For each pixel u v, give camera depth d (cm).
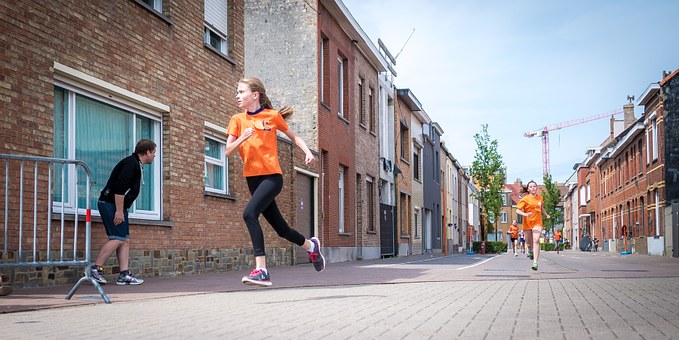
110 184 966
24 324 541
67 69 995
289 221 1891
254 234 705
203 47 1425
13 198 883
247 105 719
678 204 3244
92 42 1057
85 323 545
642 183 4112
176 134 1302
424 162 4162
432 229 4425
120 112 1166
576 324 530
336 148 2338
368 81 2816
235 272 1430
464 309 640
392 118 3294
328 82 2280
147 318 578
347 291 872
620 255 3753
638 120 4050
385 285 987
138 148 982
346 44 2494
